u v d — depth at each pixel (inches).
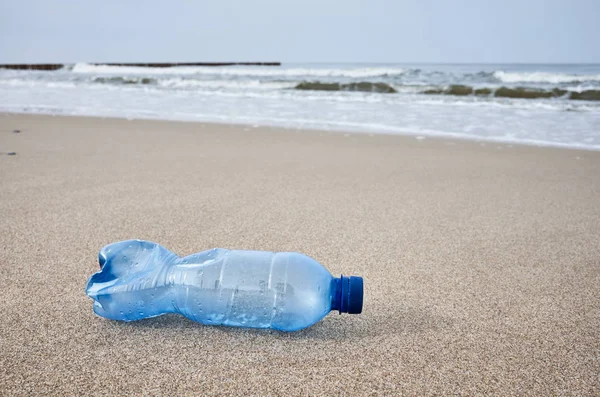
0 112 91.9
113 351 15.8
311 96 125.0
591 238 27.9
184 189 37.0
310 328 17.5
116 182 38.6
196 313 17.3
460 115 92.1
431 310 19.1
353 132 72.9
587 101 108.3
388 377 15.0
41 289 19.8
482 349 16.5
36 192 34.9
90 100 116.4
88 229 27.2
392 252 25.1
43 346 16.0
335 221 30.1
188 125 77.2
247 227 28.3
